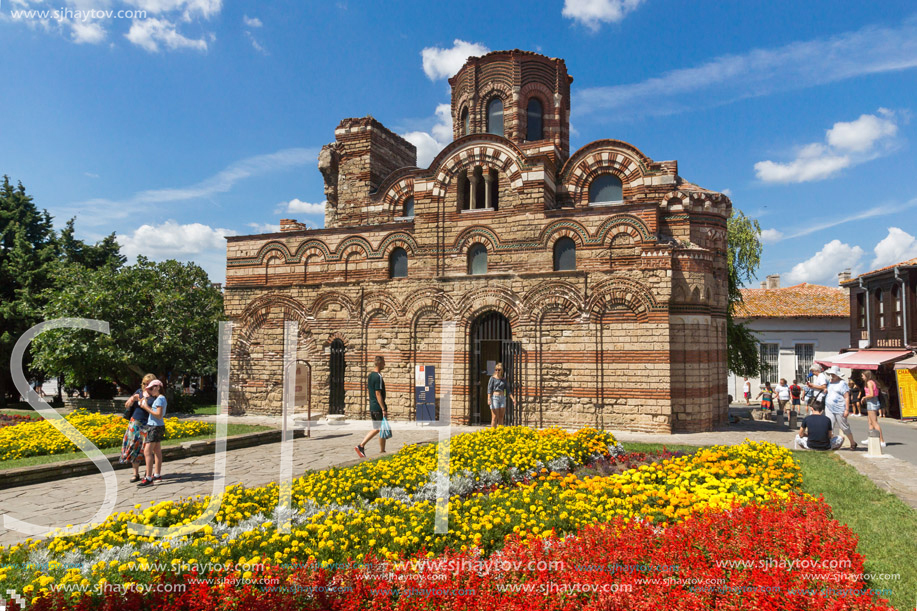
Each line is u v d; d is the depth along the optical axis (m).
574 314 21.45
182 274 33.25
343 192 28.67
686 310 21.41
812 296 43.81
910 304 30.23
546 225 22.20
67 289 27.53
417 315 23.55
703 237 23.83
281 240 26.48
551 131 28.61
